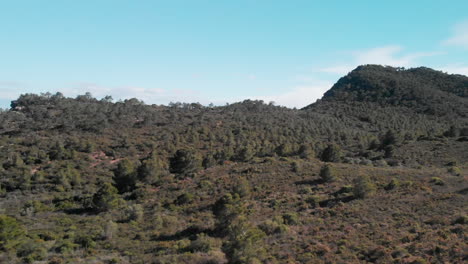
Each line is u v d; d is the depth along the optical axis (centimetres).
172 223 2995
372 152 6612
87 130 8306
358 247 2072
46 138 7456
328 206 3130
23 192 4650
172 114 10562
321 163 5084
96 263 1984
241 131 8650
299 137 8238
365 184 3306
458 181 3531
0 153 6162
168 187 4444
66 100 10969
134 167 5119
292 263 1875
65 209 3859
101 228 2892
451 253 1778
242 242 2011
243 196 3656
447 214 2544
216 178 4591
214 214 3080
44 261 2045
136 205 3350
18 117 8900
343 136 8569
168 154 6712
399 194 3241
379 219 2634
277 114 12000
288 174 4459
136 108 10775
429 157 5944
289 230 2522
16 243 2330
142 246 2383
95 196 3756
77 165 5966
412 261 1742
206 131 8550
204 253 2133
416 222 2464
